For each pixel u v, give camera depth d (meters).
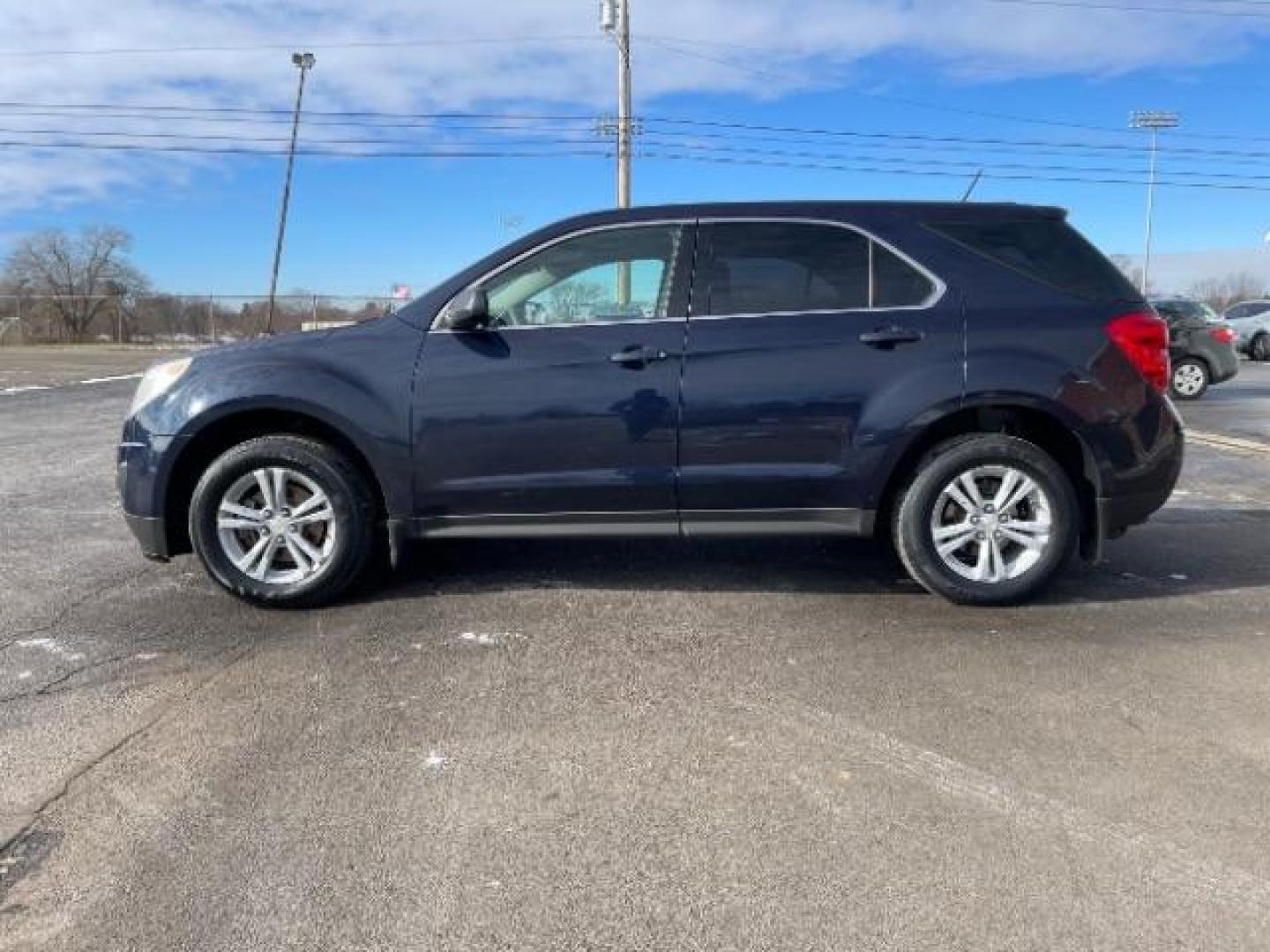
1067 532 4.65
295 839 2.82
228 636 4.45
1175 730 3.46
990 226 4.71
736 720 3.56
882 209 4.70
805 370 4.54
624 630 4.49
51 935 2.41
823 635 4.42
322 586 4.73
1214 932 2.41
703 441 4.59
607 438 4.60
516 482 4.64
